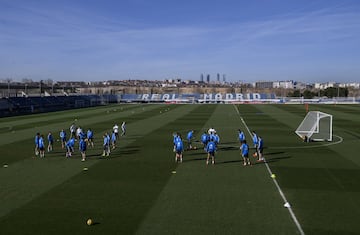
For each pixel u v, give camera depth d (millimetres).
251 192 17453
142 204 15719
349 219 13945
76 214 14586
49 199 16500
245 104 108688
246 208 15188
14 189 18141
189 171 21891
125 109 85688
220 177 20375
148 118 59875
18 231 12945
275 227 13219
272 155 26953
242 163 24156
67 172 21734
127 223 13625
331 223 13570
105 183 19188
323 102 113500
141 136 37594
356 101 113812
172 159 25562
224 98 132125
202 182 19312
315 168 22562
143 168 22734
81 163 24359
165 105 105312
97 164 24000
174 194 17172
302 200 16234
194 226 13320
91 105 106062
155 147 30656
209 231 12867
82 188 18266
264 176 20594
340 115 63844
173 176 20656
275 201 16094
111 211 14898
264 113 70188
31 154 27734
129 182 19359
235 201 16094
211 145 23766
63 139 31500
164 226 13328
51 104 95500
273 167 22922
